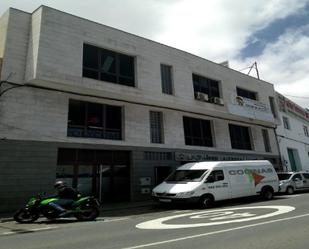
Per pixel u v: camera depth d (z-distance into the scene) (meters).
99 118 16.70
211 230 7.36
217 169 13.92
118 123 17.50
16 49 14.16
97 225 9.09
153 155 18.23
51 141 14.28
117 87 16.17
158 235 6.99
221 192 13.58
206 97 20.86
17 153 13.23
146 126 18.34
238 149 24.25
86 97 16.12
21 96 13.88
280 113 29.91
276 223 8.00
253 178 15.21
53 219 10.45
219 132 23.02
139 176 17.14
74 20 15.41
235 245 5.79
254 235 6.63
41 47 13.86
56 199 10.12
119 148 16.70
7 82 13.59
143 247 5.84
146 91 17.52
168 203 13.30
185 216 10.33
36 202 9.98
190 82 20.39
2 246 6.48
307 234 6.54
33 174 13.43
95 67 16.19
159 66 18.75
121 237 6.98
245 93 25.75
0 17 15.00
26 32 14.64
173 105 19.23
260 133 26.91
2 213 12.30
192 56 21.22
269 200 15.23
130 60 17.95
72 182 14.85
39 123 14.12
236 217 9.46
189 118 21.56
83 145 15.34
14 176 12.95
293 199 14.81
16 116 13.54
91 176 15.61
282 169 27.66
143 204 15.20
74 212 10.05
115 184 16.47
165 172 18.69
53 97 14.88
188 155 19.97
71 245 6.33
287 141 30.30
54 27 14.55
